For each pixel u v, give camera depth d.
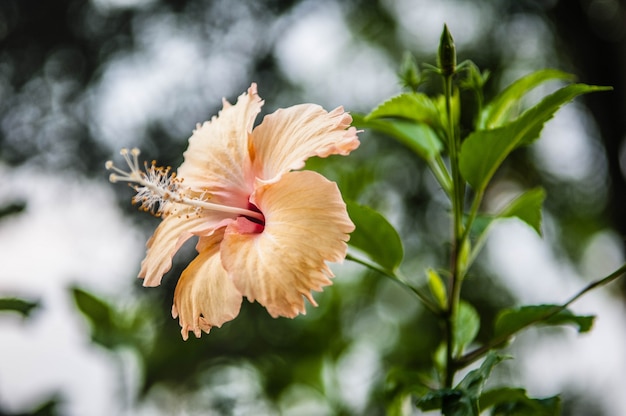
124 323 3.58
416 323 4.89
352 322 4.32
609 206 6.18
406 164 5.72
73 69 6.13
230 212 2.21
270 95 6.18
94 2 6.17
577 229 6.32
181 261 5.10
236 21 6.22
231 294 2.00
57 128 6.04
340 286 4.21
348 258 2.47
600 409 5.50
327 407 3.82
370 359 4.11
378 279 4.63
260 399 3.95
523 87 2.60
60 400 3.35
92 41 6.15
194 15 6.19
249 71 6.17
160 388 4.18
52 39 6.13
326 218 1.93
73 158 5.95
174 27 6.22
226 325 4.34
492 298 5.60
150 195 2.27
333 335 3.89
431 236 5.62
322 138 2.04
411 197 5.67
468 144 2.31
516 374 5.29
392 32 6.57
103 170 5.88
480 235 2.66
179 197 2.18
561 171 6.34
